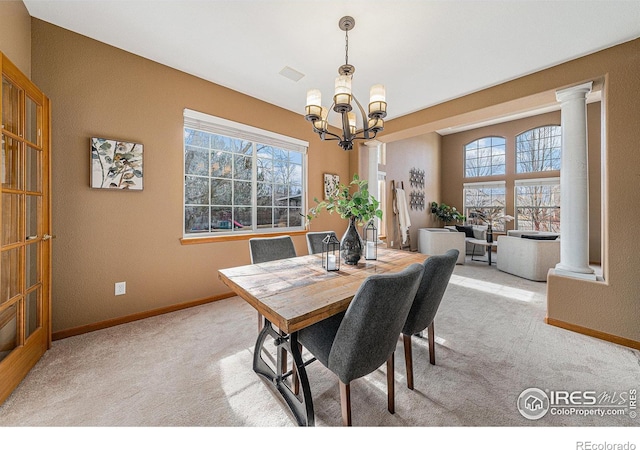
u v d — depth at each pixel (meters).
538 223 6.07
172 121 2.61
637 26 1.92
